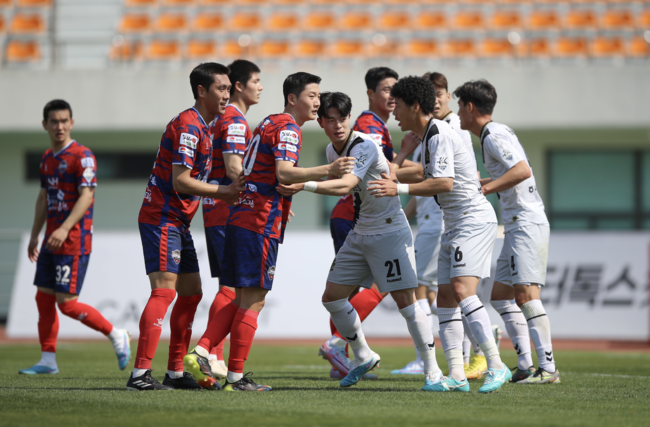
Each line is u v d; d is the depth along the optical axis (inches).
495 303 728.3
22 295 1557.6
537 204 697.6
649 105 1900.8
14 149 2154.3
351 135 614.2
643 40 2293.3
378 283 623.2
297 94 626.5
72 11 2426.2
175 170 597.0
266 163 603.5
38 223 866.8
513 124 1924.2
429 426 437.4
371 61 1974.7
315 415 474.3
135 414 474.0
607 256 1498.5
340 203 778.2
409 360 1076.5
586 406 532.1
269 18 2427.4
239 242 600.4
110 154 2160.4
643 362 1027.3
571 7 2389.3
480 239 621.3
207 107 626.2
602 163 2122.3
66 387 640.4
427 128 620.1
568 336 1471.5
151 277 611.2
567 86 1914.4
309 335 1493.6
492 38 2315.5
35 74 1980.8
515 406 525.0
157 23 2428.6
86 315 812.6
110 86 1974.7
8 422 445.1
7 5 2433.6
